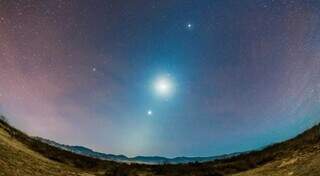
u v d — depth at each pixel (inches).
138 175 1309.1
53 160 1212.5
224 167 1277.1
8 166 705.0
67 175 930.7
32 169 800.9
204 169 1327.5
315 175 660.1
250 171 1063.0
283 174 802.8
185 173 1323.8
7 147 909.2
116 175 1254.9
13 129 1390.3
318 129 1176.8
